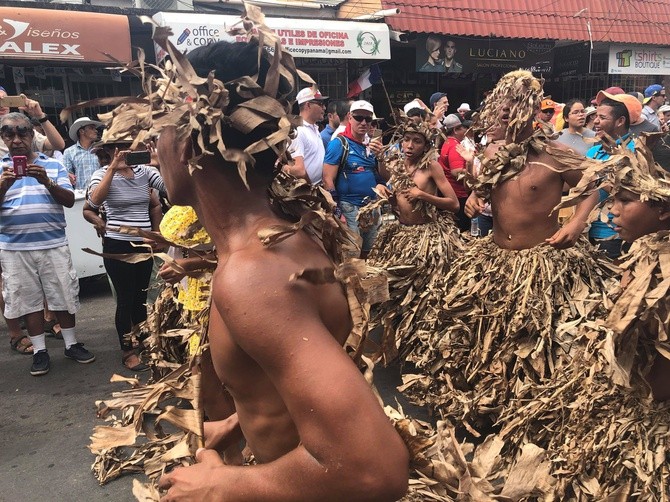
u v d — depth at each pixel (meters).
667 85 13.09
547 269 2.90
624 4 11.92
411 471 1.35
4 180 3.77
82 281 6.39
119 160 3.84
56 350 4.56
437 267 3.71
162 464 1.58
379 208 4.50
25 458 3.07
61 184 4.09
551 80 12.10
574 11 11.37
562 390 2.18
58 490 2.79
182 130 0.94
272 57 1.02
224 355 0.94
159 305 3.08
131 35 7.90
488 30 10.43
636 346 1.73
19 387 3.92
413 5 10.09
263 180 1.00
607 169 1.88
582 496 1.91
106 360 4.33
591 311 2.60
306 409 0.79
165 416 1.25
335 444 0.77
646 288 1.63
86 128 5.78
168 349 3.14
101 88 8.50
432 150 3.98
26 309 4.03
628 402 1.88
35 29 6.98
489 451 1.55
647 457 1.78
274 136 0.91
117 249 3.90
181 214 2.54
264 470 0.86
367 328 1.01
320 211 1.06
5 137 3.88
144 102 1.04
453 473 1.18
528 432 2.34
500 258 3.08
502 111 3.04
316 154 4.98
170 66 1.03
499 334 2.96
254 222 0.97
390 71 10.66
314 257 0.95
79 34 7.18
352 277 0.99
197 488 0.92
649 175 1.75
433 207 4.01
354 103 4.87
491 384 2.91
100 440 1.40
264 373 0.94
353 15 10.09
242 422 1.04
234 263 0.88
